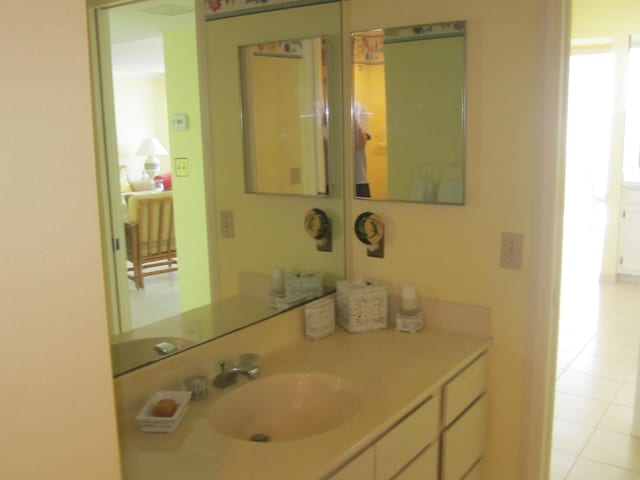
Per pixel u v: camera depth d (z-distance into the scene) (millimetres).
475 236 2039
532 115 1880
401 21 2066
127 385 1511
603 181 7082
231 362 1808
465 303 2092
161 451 1335
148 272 1639
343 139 2229
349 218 2291
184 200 1760
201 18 1789
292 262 2109
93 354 726
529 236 1942
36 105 646
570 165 7238
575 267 6449
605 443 2914
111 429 756
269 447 1345
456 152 2025
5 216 629
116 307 1555
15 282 643
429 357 1874
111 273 1542
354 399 1639
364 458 1407
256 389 1707
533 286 1957
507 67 1901
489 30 1914
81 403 718
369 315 2117
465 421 1915
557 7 1789
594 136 6941
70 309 696
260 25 1982
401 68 2082
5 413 645
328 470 1271
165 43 1686
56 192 671
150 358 1611
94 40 1490
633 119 5965
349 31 2178
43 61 649
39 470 681
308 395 1764
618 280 5883
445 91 2016
